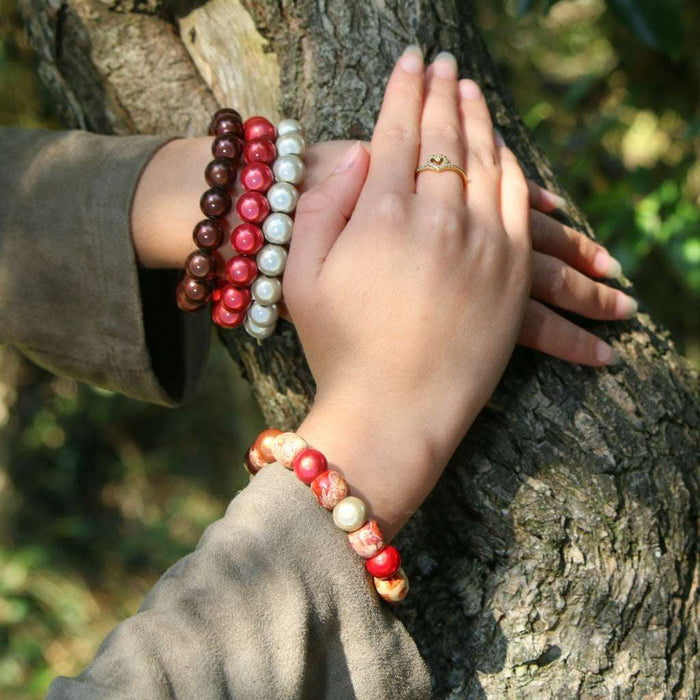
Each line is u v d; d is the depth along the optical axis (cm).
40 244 87
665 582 86
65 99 105
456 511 87
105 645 66
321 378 77
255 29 96
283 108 95
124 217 85
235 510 72
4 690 284
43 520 357
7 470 354
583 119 246
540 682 84
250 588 69
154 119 99
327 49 92
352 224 78
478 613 86
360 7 92
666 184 189
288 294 80
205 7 98
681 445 90
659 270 248
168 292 94
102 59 99
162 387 92
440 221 77
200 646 66
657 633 85
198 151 87
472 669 85
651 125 229
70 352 91
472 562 88
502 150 88
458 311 76
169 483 390
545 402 86
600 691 84
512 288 79
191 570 70
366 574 72
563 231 90
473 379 76
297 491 72
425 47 93
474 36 100
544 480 85
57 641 306
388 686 72
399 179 80
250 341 97
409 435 74
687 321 254
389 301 75
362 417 74
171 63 99
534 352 88
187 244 85
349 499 70
